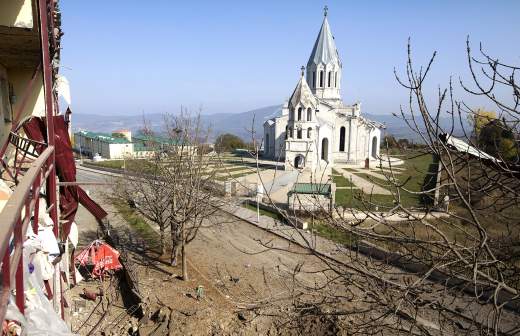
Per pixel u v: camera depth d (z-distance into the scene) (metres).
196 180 23.17
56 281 8.32
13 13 7.88
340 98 71.31
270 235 30.14
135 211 34.78
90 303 20.30
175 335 17.48
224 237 30.03
